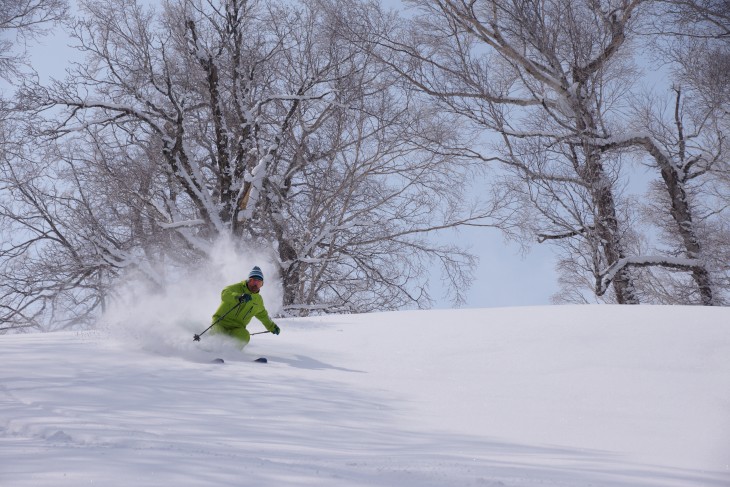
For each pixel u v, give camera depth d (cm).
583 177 2747
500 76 3441
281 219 3303
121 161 3072
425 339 1233
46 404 576
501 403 759
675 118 3189
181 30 3044
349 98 3347
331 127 3562
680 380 871
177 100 3123
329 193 3612
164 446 385
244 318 1171
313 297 3653
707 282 2938
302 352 1173
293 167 3547
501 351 1095
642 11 3103
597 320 1261
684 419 687
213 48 3155
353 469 332
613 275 2764
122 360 945
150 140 3172
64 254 3184
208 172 3597
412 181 3662
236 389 745
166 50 3134
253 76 3253
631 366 955
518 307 1569
